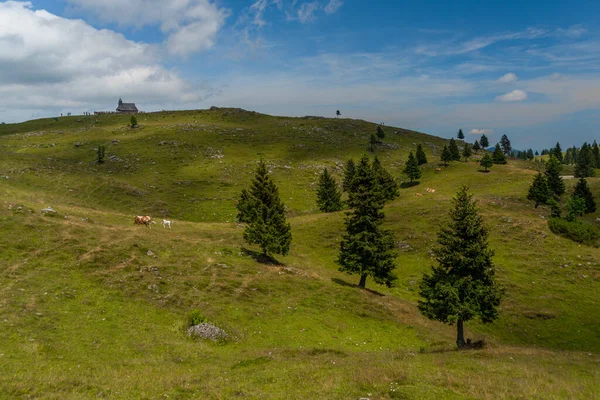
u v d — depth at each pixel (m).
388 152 176.00
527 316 49.06
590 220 84.50
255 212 57.62
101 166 126.06
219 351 27.25
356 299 45.31
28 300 28.53
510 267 61.56
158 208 94.94
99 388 17.20
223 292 39.62
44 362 20.38
